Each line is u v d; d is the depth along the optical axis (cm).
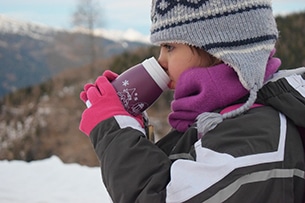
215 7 125
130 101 138
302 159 120
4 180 525
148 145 124
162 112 1552
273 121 121
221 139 117
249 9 125
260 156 114
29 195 474
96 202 456
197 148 120
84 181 525
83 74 2636
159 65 140
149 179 118
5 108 2583
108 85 137
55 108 2289
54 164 600
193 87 130
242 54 122
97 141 130
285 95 125
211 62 132
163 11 132
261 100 127
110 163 123
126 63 2212
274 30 132
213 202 110
